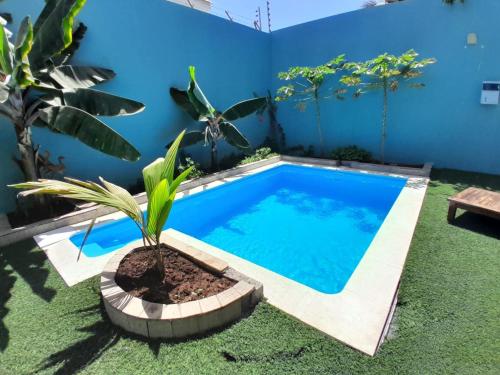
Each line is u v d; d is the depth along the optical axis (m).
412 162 7.99
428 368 1.94
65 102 4.68
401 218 4.37
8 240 4.11
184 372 1.96
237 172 7.86
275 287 2.84
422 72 7.29
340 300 2.62
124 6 6.07
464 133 7.08
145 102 6.79
